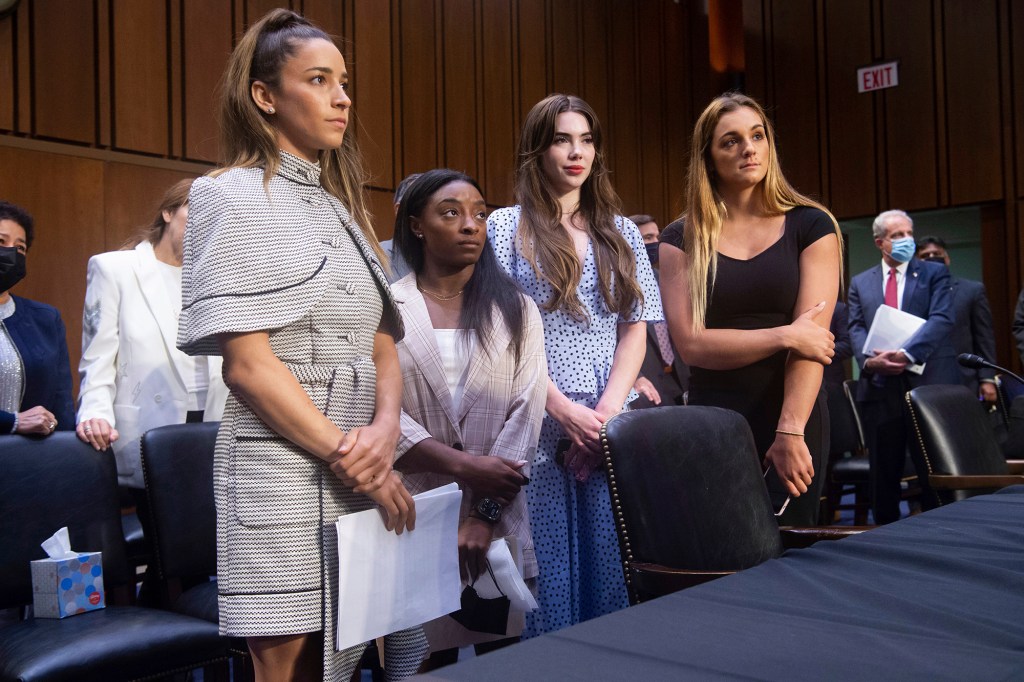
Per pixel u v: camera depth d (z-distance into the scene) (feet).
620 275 7.41
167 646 6.03
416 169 21.56
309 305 4.32
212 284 4.13
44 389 9.04
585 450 6.88
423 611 4.67
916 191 26.81
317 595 4.26
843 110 27.99
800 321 6.92
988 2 25.71
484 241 6.74
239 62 4.60
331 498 4.35
